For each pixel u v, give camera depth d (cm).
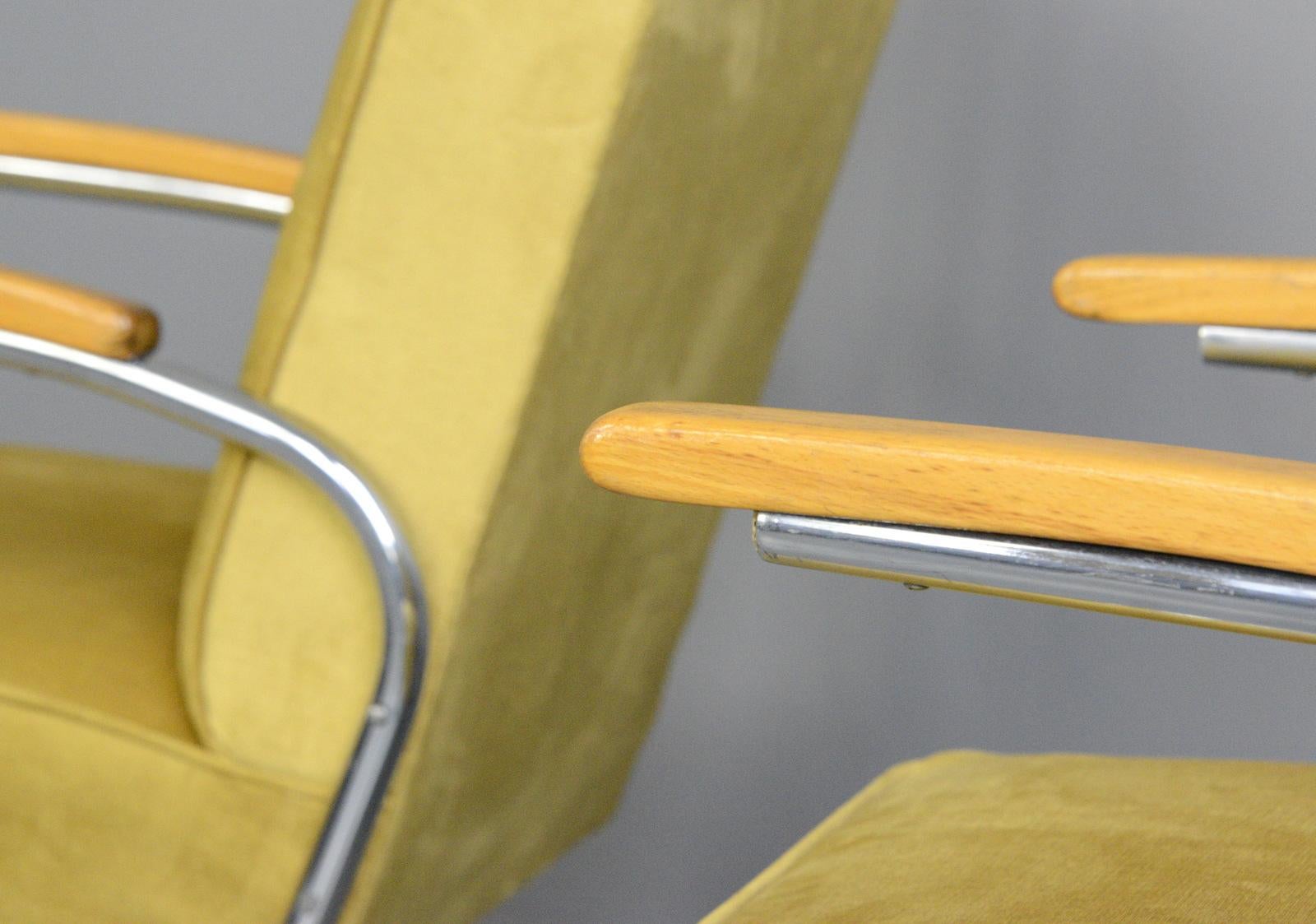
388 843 89
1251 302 93
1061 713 183
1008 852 57
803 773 192
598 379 93
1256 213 170
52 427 222
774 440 43
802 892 58
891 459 41
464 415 84
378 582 83
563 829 130
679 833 196
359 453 85
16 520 112
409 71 82
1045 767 70
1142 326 174
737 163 100
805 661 191
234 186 131
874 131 180
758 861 194
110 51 210
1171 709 179
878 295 182
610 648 121
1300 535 37
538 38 80
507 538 89
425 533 85
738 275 111
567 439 92
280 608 88
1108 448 41
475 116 82
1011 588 42
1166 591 39
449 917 109
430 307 84
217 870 88
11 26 213
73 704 88
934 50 177
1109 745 181
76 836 88
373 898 90
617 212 84
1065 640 182
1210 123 170
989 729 186
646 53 79
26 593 97
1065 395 177
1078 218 175
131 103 210
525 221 81
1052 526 40
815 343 185
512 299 82
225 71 206
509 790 111
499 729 102
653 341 99
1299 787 63
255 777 88
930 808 65
